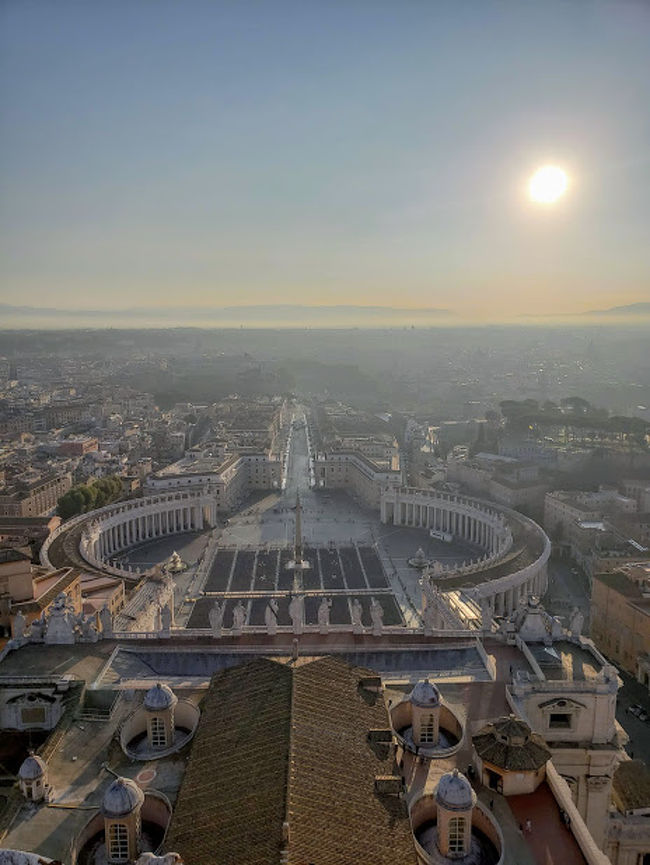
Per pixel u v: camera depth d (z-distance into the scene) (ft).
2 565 512.63
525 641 384.06
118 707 318.86
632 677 530.68
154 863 182.80
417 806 241.35
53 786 263.08
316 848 195.93
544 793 255.09
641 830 317.22
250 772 231.09
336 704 272.10
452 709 302.86
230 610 655.76
